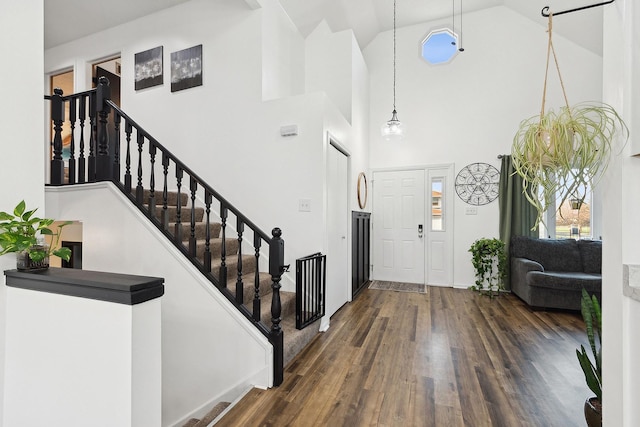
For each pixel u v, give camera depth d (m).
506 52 4.70
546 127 1.18
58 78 4.88
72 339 1.14
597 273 3.89
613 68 1.18
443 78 5.02
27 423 1.25
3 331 1.32
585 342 2.77
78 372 1.13
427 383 2.10
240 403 1.89
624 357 1.11
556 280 3.55
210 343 2.29
